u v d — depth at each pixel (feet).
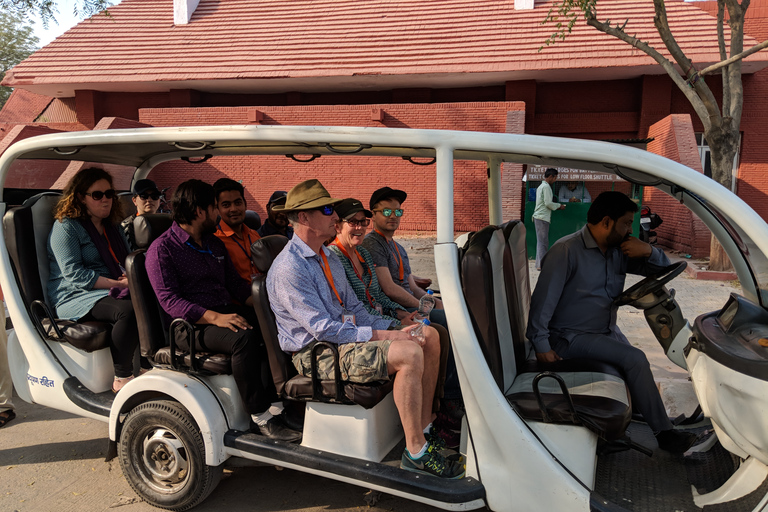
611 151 7.34
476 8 54.08
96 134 9.54
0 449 12.15
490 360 7.80
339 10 58.29
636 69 45.34
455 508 7.80
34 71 56.65
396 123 47.34
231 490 10.41
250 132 8.39
